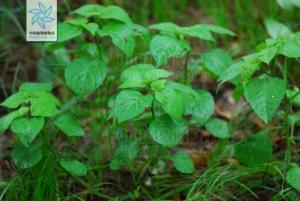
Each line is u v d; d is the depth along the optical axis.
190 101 1.20
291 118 1.28
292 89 1.33
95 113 1.40
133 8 1.80
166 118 1.16
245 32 1.76
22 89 1.21
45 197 1.21
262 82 1.13
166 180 1.31
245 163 1.22
